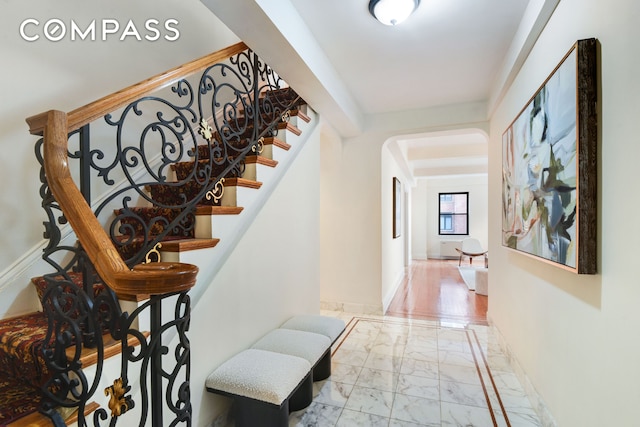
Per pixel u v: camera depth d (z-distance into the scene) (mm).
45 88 1828
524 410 2045
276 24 1776
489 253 3615
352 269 4184
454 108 3658
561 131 1524
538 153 1853
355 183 4156
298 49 2051
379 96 3422
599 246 1301
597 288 1318
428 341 3213
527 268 2215
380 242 4066
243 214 2037
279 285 2420
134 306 1336
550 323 1808
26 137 1729
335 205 4250
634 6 1075
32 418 1058
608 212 1237
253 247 2092
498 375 2502
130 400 935
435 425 1905
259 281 2158
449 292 5418
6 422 1034
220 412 1779
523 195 2158
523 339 2301
